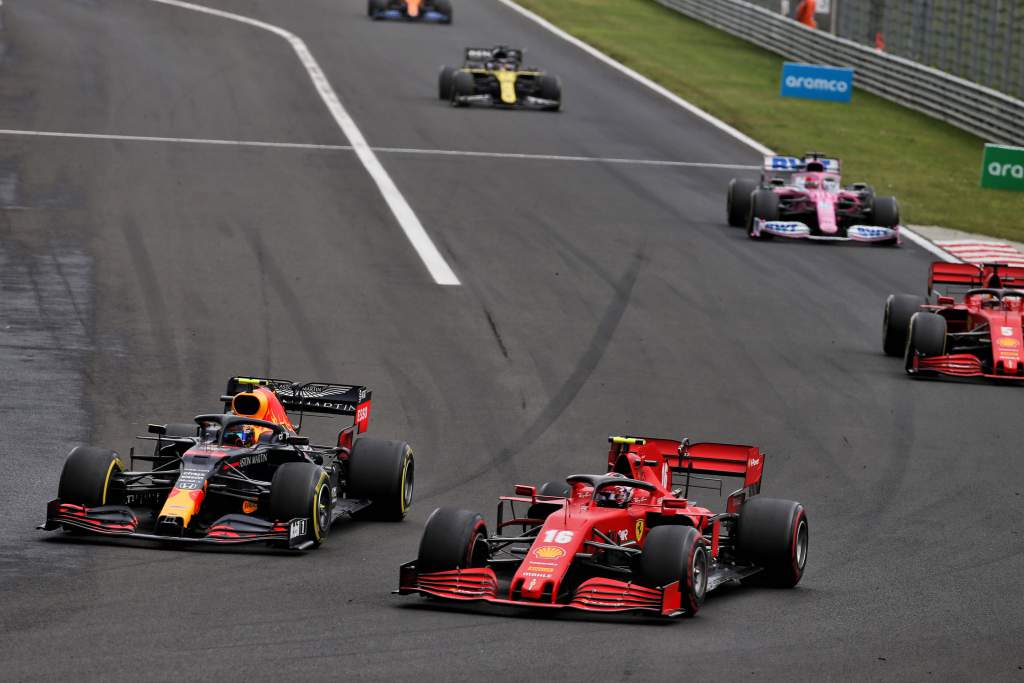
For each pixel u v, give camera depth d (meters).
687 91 198.38
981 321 87.56
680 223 127.56
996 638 43.16
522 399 76.31
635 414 74.69
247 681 36.12
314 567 48.03
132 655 37.84
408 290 98.88
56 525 49.38
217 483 51.75
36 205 116.12
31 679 35.62
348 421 70.94
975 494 62.91
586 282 104.62
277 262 104.19
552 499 46.59
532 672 37.56
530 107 179.25
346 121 161.12
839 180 127.75
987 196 151.38
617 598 42.19
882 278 113.19
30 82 167.75
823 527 56.81
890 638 42.59
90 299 91.56
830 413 76.88
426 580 43.53
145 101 163.00
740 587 48.06
